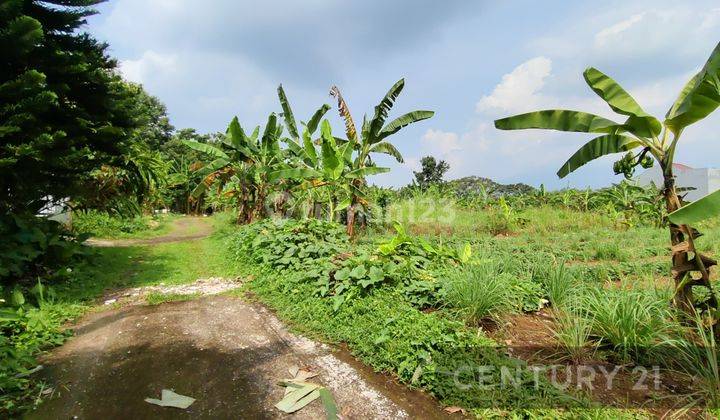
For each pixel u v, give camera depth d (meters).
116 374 3.28
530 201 19.50
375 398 2.91
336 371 3.34
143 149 11.50
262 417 2.68
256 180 14.35
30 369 3.31
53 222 6.88
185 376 3.25
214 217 25.31
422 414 2.71
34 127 5.91
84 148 6.45
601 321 3.43
